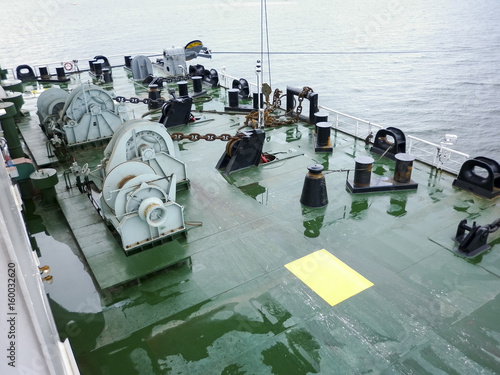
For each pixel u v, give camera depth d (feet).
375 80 157.48
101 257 19.90
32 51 132.77
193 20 251.60
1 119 29.71
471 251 20.15
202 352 15.33
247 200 25.82
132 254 20.31
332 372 14.30
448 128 110.01
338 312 16.96
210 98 47.93
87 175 25.52
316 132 33.40
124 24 237.25
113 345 15.79
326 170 29.30
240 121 40.24
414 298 17.56
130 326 16.65
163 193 20.48
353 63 187.83
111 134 35.70
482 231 20.03
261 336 15.92
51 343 7.89
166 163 25.82
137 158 24.73
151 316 17.12
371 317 16.63
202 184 28.07
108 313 17.37
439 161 28.50
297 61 185.88
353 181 27.17
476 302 17.26
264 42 150.00
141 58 57.16
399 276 18.88
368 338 15.65
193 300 17.89
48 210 25.68
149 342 15.87
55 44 150.82
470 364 14.47
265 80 147.43
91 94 34.09
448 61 175.94
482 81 149.59
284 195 26.32
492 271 19.04
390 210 24.21
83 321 16.99
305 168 29.99
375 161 30.66
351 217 23.66
